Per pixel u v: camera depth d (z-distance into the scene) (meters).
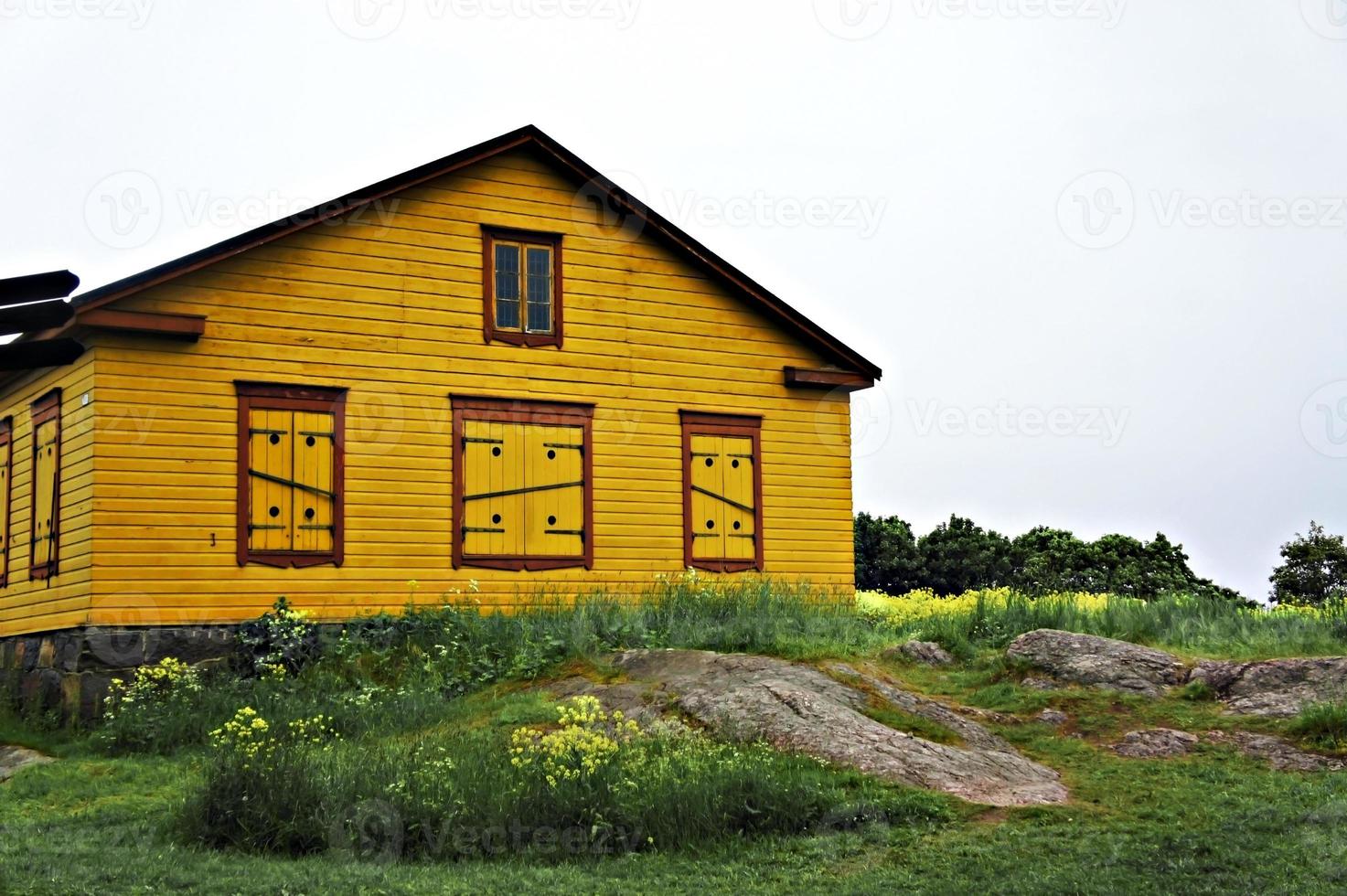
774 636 17.75
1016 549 47.12
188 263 18.53
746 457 22.66
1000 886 9.20
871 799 11.30
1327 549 39.38
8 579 21.22
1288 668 14.83
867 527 48.75
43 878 9.20
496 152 20.89
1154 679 15.24
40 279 4.17
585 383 21.41
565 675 17.09
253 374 18.95
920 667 16.80
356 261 19.86
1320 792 11.45
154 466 18.20
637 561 21.47
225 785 11.09
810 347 23.47
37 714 18.69
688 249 22.31
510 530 20.55
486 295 20.80
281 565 18.83
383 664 18.22
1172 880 9.20
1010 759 13.01
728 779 11.30
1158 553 41.38
